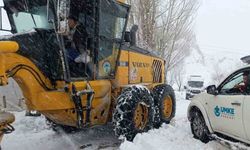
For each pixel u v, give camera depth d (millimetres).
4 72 5469
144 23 18703
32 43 6184
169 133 8172
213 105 7402
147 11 18672
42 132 8883
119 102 7410
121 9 7699
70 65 6797
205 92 7934
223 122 7035
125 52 8328
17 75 5871
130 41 8023
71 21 6703
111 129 9156
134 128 7422
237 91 6867
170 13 20750
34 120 9602
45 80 6387
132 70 8586
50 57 6488
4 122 5238
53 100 6348
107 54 7523
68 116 6758
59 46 6297
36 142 8000
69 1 5961
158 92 9133
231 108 6762
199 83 30234
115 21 7625
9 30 7250
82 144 7852
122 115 7305
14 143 7871
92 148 7527
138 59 8898
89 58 7039
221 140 7094
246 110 6332
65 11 5910
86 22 6965
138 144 7184
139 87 7836
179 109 15352
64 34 6125
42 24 6613
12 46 5512
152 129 8133
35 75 6168
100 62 7305
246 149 6414
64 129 8680
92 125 7391
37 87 6203
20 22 7027
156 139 7496
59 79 6555
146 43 18734
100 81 7277
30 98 6148
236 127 6625
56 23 6105
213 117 7395
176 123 9750
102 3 7062
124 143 7156
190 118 8227
